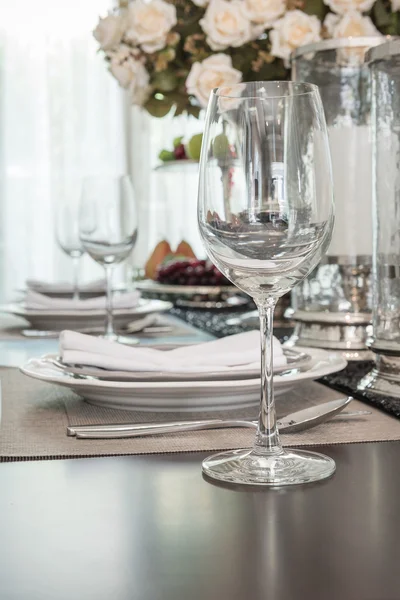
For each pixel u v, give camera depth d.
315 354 0.86
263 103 0.53
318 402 0.79
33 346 1.25
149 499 0.50
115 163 5.07
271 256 0.54
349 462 0.59
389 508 0.48
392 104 0.78
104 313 1.42
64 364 0.78
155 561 0.40
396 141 0.78
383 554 0.40
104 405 0.77
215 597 0.35
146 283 2.17
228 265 0.55
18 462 0.60
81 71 4.95
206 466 0.57
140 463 0.59
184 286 1.98
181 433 0.68
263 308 0.58
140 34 1.40
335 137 1.08
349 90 1.08
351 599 0.35
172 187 5.20
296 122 0.53
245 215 0.53
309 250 0.54
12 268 4.98
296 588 0.36
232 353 0.76
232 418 0.72
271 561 0.39
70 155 4.98
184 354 0.82
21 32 4.89
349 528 0.44
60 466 0.59
